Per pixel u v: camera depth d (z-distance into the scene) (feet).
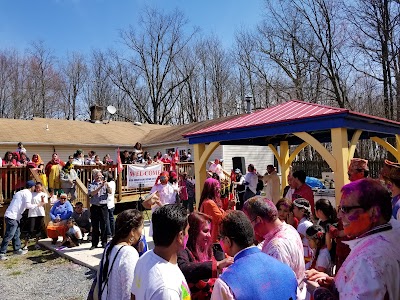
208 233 9.41
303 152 87.15
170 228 6.12
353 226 5.36
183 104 132.98
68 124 72.79
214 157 60.64
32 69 130.62
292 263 7.27
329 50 71.67
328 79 76.13
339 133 16.61
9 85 125.39
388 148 24.26
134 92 134.10
